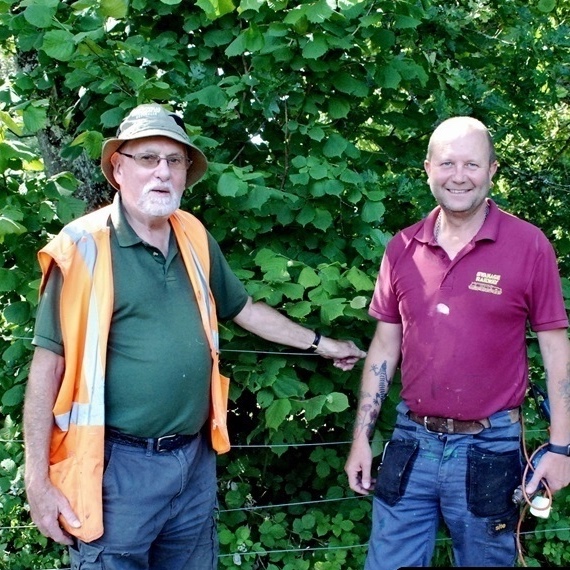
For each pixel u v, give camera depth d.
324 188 2.86
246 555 3.03
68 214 2.78
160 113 2.26
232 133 3.35
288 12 2.95
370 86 3.33
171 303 2.23
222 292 2.55
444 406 2.33
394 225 3.54
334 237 3.16
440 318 2.32
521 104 4.04
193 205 3.09
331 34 2.95
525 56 3.92
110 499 2.15
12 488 3.14
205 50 3.36
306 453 3.39
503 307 2.27
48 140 3.72
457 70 3.70
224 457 3.25
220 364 2.96
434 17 3.68
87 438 2.10
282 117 3.25
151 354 2.16
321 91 3.20
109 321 2.13
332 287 2.78
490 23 4.17
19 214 2.57
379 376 2.60
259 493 3.38
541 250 2.29
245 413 3.29
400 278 2.43
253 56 3.06
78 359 2.12
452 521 2.39
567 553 3.27
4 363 3.00
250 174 2.77
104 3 2.78
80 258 2.13
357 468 2.62
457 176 2.25
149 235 2.27
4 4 2.84
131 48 2.82
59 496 2.10
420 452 2.42
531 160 4.76
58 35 2.67
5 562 3.22
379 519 2.50
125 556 2.16
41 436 2.11
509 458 2.34
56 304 2.13
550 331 2.31
